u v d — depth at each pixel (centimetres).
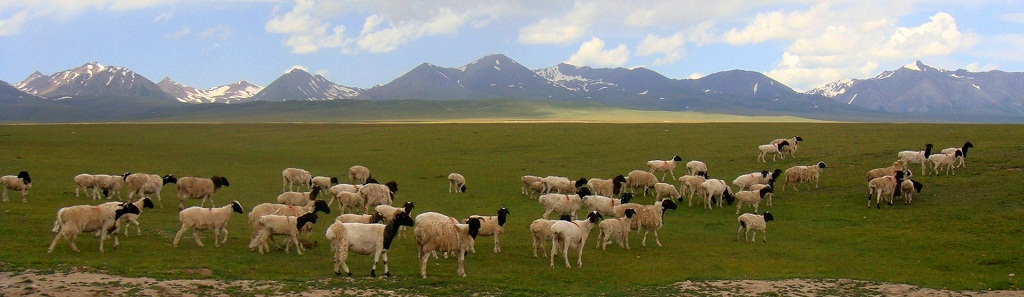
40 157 6662
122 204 2862
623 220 3052
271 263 2484
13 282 1998
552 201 3566
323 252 2748
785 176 4678
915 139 6619
